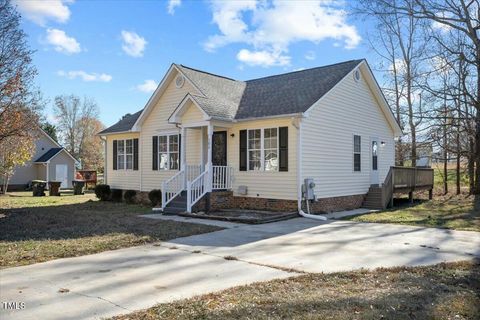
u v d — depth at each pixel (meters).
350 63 16.91
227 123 15.31
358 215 14.27
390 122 19.98
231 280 5.83
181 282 5.75
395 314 4.18
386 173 19.66
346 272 6.14
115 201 20.08
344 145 16.30
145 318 4.24
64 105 56.44
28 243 8.74
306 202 13.78
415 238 9.51
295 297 4.82
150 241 9.11
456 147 22.78
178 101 17.48
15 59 16.14
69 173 36.00
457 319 4.09
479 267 6.47
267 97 16.23
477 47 18.11
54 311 4.56
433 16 19.19
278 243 8.88
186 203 14.25
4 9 15.73
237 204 15.37
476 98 18.97
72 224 11.67
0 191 29.72
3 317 4.38
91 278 6.00
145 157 18.97
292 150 13.92
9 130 16.31
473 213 14.44
